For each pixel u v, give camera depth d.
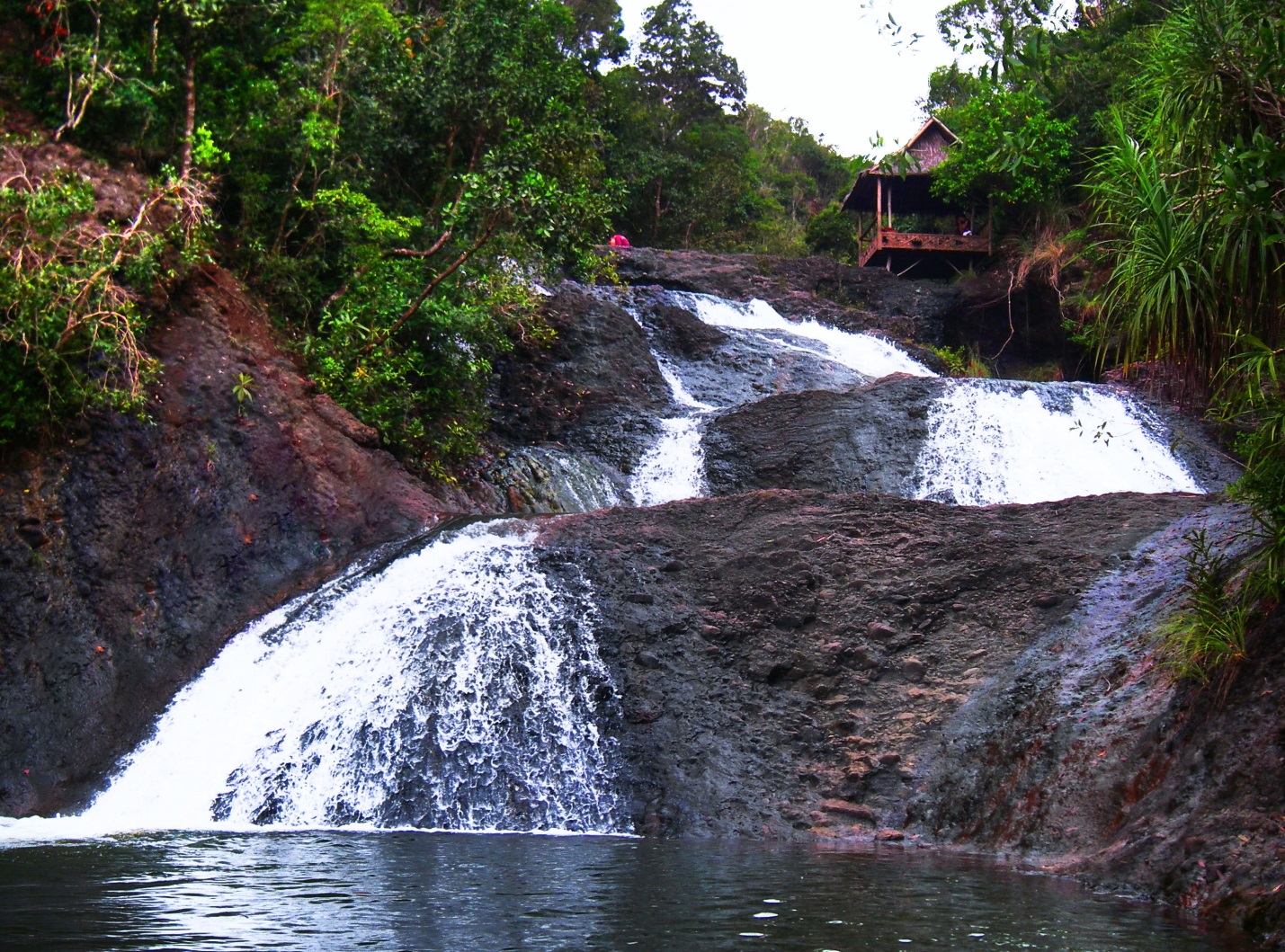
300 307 18.39
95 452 14.74
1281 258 8.01
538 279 24.31
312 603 14.17
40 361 14.19
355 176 19.91
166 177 17.53
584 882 7.15
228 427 15.79
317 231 18.92
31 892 6.68
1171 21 8.64
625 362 24.98
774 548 13.57
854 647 12.02
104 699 13.34
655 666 11.97
